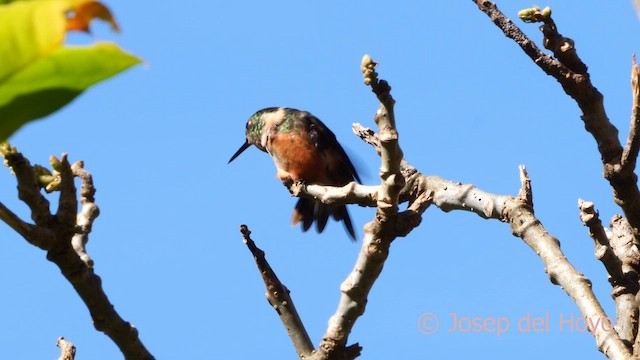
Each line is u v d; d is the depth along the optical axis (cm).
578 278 727
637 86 683
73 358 639
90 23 238
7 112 250
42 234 475
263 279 696
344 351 670
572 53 729
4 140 253
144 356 510
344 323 668
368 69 621
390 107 629
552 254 752
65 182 487
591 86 728
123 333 504
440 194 855
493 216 812
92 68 242
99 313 498
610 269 768
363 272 661
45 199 484
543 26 741
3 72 238
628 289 767
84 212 660
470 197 830
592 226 762
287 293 695
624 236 815
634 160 704
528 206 794
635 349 670
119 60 240
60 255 485
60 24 231
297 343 683
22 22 231
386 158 639
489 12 748
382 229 653
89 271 497
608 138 722
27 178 480
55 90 247
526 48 734
